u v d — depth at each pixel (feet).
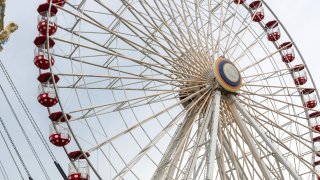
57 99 89.35
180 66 99.66
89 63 94.63
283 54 116.16
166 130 92.27
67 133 90.74
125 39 97.25
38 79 91.15
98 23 95.35
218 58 100.27
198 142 89.92
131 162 88.94
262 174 92.99
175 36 100.68
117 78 94.58
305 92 114.11
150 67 99.40
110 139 89.10
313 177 103.45
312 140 109.19
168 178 89.61
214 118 90.43
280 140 97.60
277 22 117.70
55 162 87.61
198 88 98.32
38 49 93.97
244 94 101.04
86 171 87.76
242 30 108.58
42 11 93.45
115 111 93.04
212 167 82.53
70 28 94.17
